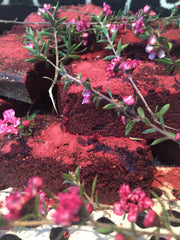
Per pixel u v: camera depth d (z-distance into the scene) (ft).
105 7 0.52
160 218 0.26
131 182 0.40
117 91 0.39
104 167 0.40
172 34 0.52
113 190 0.42
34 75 0.49
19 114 0.56
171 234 0.25
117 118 0.41
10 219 0.21
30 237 0.38
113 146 0.41
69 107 0.42
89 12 0.59
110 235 0.38
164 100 0.39
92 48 0.54
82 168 0.40
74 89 0.41
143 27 0.45
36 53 0.43
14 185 0.45
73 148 0.42
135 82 0.41
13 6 0.66
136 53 0.50
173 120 0.41
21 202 0.21
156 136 0.43
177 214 0.40
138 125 0.42
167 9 0.56
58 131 0.45
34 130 0.46
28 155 0.42
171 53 0.47
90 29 0.50
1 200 0.43
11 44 0.55
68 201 0.20
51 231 0.39
